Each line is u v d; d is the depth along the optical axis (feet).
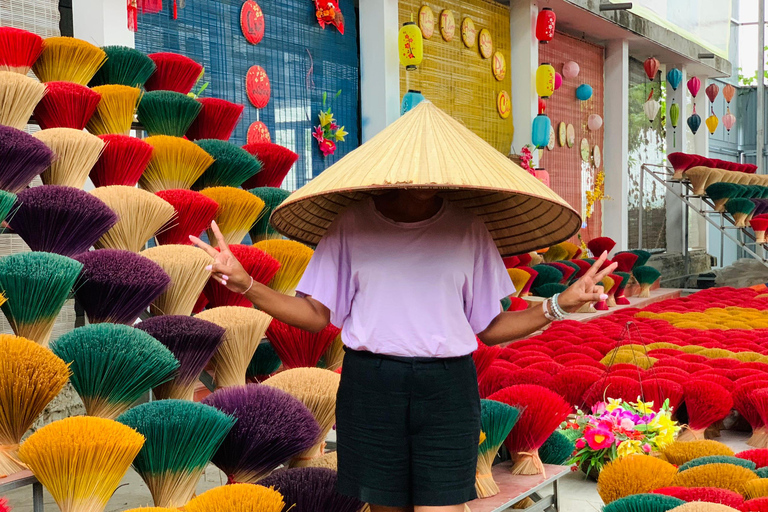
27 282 6.66
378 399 5.34
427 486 5.37
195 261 8.31
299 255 9.96
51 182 8.89
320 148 20.31
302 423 6.61
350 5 21.31
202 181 11.06
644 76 38.75
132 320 7.59
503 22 27.61
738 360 13.96
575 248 26.40
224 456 6.52
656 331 18.02
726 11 43.39
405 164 5.11
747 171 37.50
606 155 35.01
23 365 5.78
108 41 13.48
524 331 5.80
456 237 5.54
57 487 5.47
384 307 5.34
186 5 16.57
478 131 26.48
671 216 41.11
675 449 9.07
